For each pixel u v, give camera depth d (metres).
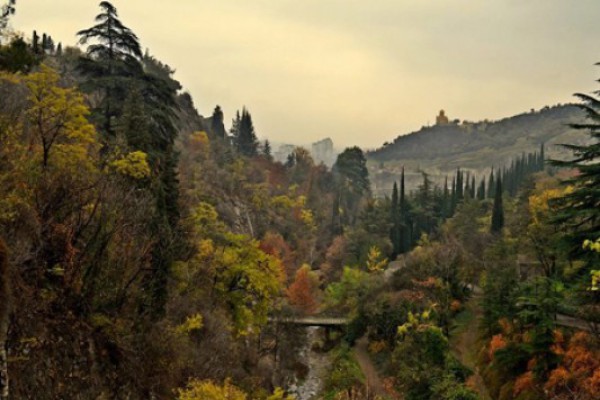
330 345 45.84
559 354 21.39
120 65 27.56
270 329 39.25
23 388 10.28
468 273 43.34
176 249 23.23
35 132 14.92
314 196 106.88
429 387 25.19
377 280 49.19
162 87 29.64
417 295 39.38
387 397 29.42
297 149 143.00
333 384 34.41
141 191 19.83
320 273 70.81
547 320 21.45
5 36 14.20
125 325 15.35
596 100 19.30
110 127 25.62
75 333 12.89
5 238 11.60
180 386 16.64
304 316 48.66
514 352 24.02
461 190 100.62
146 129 24.98
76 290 13.63
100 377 13.12
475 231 59.56
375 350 39.03
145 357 15.74
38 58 15.53
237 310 28.14
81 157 15.62
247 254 29.17
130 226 17.00
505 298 29.30
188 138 82.19
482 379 27.14
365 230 75.25
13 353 10.44
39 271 12.46
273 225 75.62
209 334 23.23
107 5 27.14
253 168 95.50
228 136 135.12
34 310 11.73
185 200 36.59
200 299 25.55
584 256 19.70
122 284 15.81
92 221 15.21
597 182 19.36
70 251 13.41
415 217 83.31
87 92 25.94
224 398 15.48
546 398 20.30
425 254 45.44
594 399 17.78
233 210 66.50
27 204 12.40
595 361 19.59
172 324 20.41
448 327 35.91
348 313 47.91
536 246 31.92
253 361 29.72
